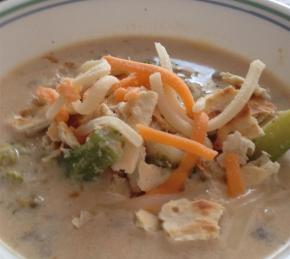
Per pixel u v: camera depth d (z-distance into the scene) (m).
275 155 0.14
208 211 0.13
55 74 0.17
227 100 0.14
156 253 0.12
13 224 0.13
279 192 0.14
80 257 0.12
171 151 0.13
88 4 0.18
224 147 0.14
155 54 0.18
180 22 0.19
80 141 0.14
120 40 0.19
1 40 0.17
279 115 0.14
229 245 0.13
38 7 0.17
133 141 0.13
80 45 0.18
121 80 0.14
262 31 0.18
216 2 0.18
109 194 0.13
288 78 0.17
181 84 0.14
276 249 0.13
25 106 0.16
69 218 0.13
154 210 0.13
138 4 0.18
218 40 0.19
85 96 0.14
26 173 0.14
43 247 0.12
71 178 0.14
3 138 0.15
